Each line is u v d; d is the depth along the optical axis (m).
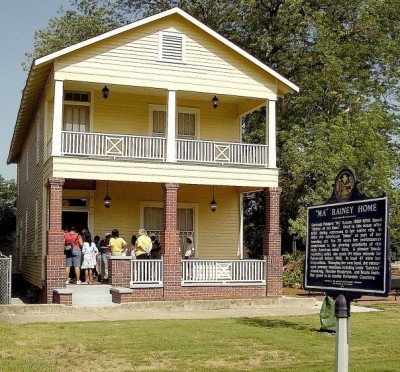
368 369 10.72
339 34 33.75
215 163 22.84
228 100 25.95
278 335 14.25
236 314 18.69
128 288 20.64
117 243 22.02
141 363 11.03
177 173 22.31
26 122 30.78
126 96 24.94
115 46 22.12
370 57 34.03
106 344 12.66
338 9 34.47
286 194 31.73
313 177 30.72
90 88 23.88
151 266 21.44
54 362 11.02
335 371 8.34
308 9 33.09
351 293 8.59
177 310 19.70
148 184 25.64
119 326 15.12
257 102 24.98
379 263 8.22
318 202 28.81
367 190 29.59
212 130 26.17
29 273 29.33
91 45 21.80
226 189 26.92
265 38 34.03
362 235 8.59
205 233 26.42
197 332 14.36
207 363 11.18
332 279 9.02
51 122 24.08
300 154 29.67
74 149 21.72
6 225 46.75
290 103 33.09
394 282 32.09
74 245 21.66
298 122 32.59
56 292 19.58
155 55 22.59
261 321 16.78
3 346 12.38
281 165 32.09
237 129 26.55
